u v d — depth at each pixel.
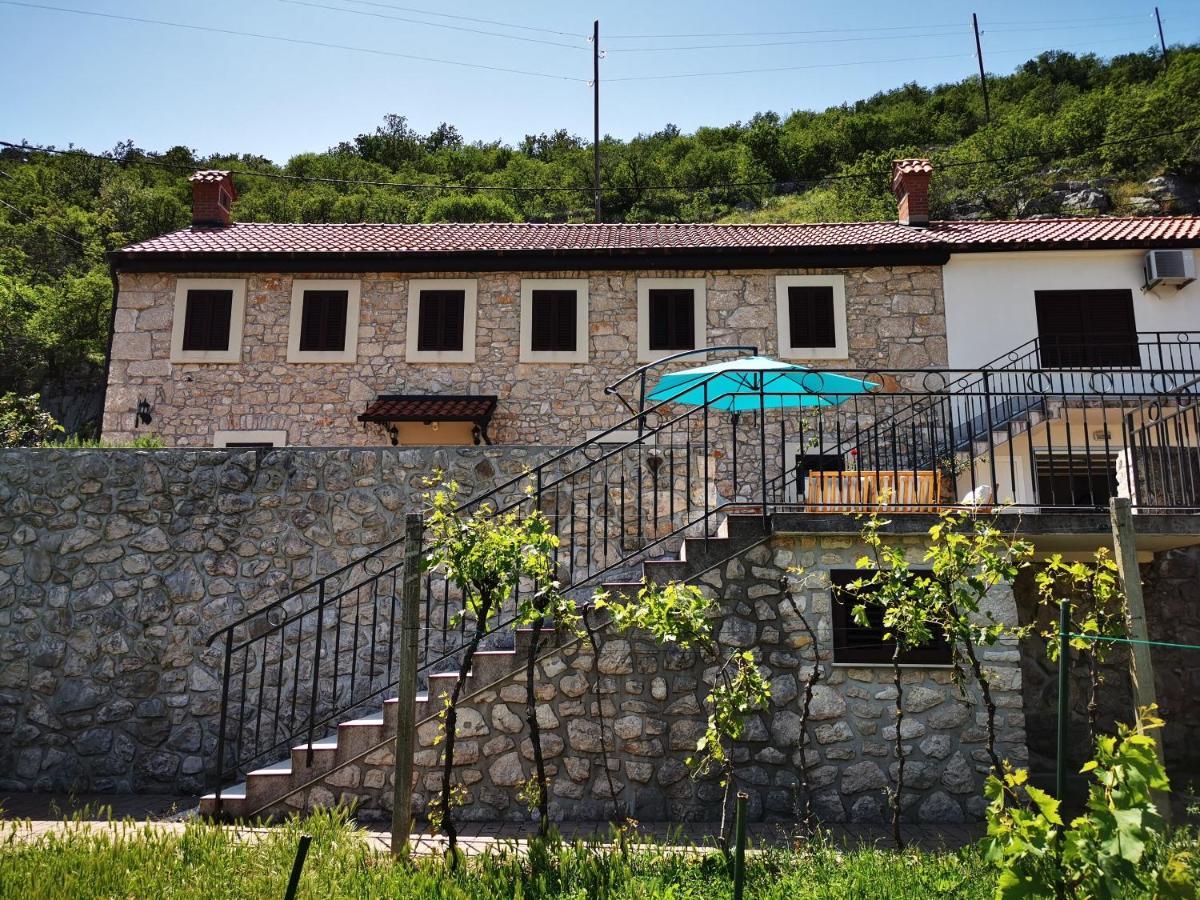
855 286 13.62
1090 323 13.20
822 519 6.21
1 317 26.69
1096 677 5.48
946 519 5.86
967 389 12.88
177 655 7.79
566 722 6.15
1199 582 8.98
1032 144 32.25
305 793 6.00
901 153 34.91
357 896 4.11
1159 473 7.26
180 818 6.25
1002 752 6.15
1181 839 4.84
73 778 7.55
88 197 37.97
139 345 13.78
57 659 7.77
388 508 8.16
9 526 8.02
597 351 13.75
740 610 6.29
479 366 13.79
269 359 13.80
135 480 8.13
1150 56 47.28
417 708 6.15
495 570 4.83
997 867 4.02
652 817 6.02
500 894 4.10
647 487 8.29
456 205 38.72
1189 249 13.16
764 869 4.48
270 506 8.12
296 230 15.76
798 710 6.17
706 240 14.47
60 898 3.95
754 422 12.59
